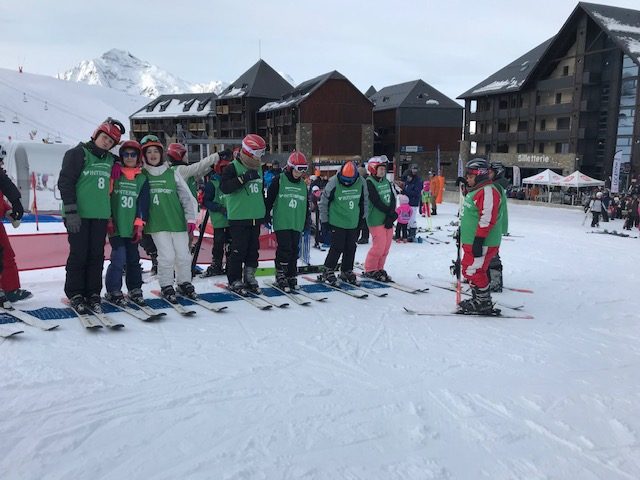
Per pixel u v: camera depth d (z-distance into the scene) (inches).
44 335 166.9
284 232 240.8
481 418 123.6
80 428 110.6
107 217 193.0
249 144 219.1
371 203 267.1
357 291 249.8
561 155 1467.8
